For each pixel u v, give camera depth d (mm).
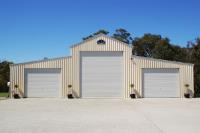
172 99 32969
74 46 35562
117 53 35719
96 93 35469
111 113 19719
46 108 23016
